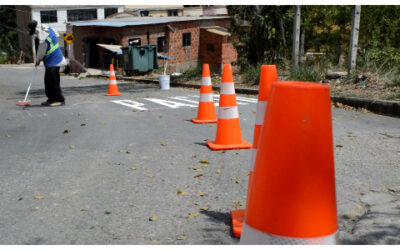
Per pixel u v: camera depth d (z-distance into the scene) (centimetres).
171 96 1200
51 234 304
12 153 545
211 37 3156
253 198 190
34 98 1259
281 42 1791
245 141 568
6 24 5103
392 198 362
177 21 2992
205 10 4216
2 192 395
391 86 952
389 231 296
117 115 848
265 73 300
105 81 2073
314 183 178
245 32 2303
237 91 1263
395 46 2083
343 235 293
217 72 1780
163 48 2975
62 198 377
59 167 477
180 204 360
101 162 496
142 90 1420
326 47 2325
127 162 495
